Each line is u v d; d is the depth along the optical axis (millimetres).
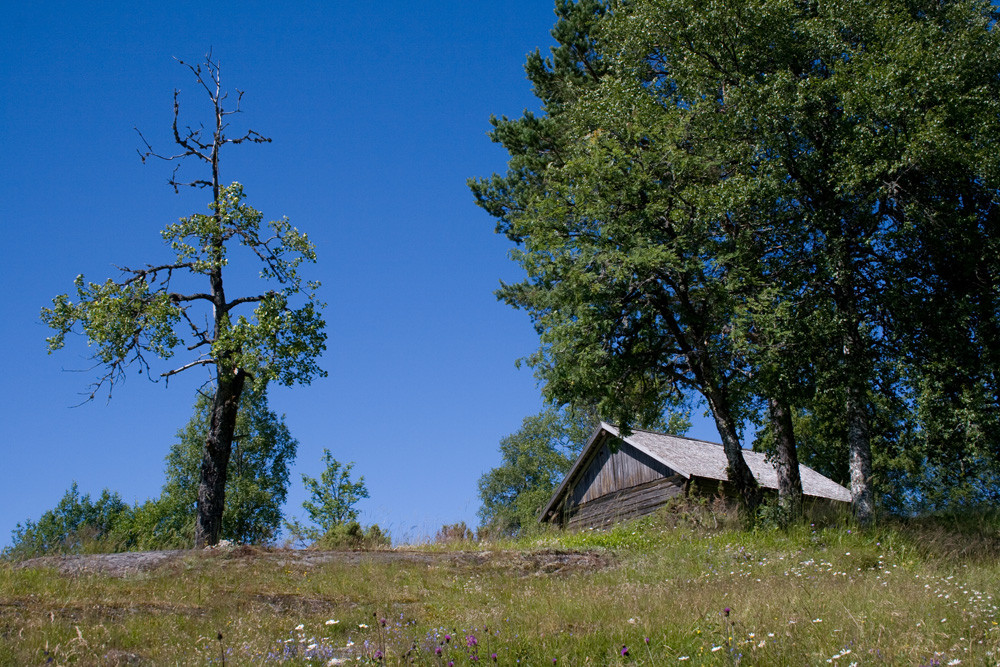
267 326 19672
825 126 19688
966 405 18734
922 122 18203
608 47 25281
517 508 58844
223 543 14797
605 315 19094
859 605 8367
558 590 11164
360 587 11484
